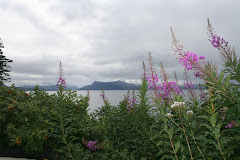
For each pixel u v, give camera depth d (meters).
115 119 5.23
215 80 2.79
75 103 6.54
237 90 2.79
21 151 4.51
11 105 4.99
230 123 3.13
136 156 4.19
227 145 2.99
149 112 4.28
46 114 5.17
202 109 3.98
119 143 4.76
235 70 2.92
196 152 3.04
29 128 4.61
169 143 3.17
